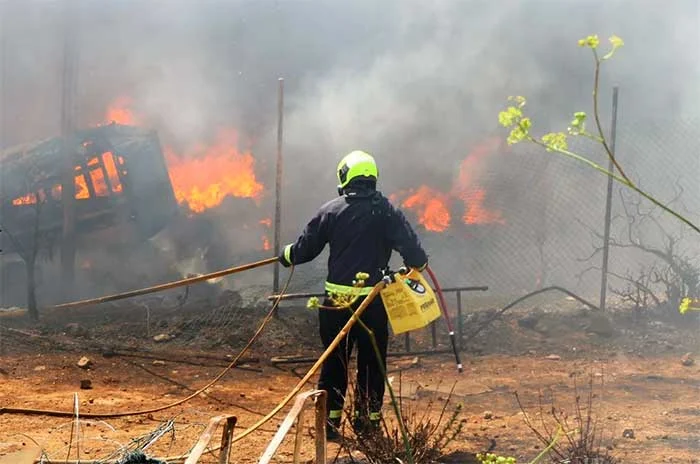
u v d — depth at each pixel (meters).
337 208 6.26
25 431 6.15
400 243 6.07
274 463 5.40
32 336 10.20
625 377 8.91
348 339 6.13
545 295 15.03
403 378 8.98
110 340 10.58
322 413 3.85
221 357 9.91
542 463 5.47
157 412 7.12
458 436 6.27
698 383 8.56
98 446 5.67
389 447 5.28
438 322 11.64
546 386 8.48
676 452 5.79
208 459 5.47
